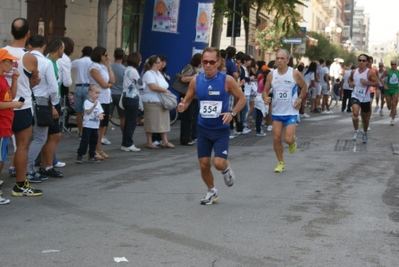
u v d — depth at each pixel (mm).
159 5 19219
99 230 6723
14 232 6594
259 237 6578
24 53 8312
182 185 9359
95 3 22766
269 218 7410
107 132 15984
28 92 8312
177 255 5891
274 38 37000
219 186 9344
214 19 21562
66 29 21062
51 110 9250
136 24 26500
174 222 7141
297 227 7016
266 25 41469
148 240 6375
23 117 8211
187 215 7492
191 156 12430
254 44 37906
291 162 11852
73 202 8078
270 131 17969
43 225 6895
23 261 5625
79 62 13406
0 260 5641
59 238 6387
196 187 9227
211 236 6582
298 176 10328
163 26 19219
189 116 14070
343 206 8125
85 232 6633
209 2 19422
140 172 10445
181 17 19172
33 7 19266
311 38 43969
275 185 9508
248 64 16594
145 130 13430
